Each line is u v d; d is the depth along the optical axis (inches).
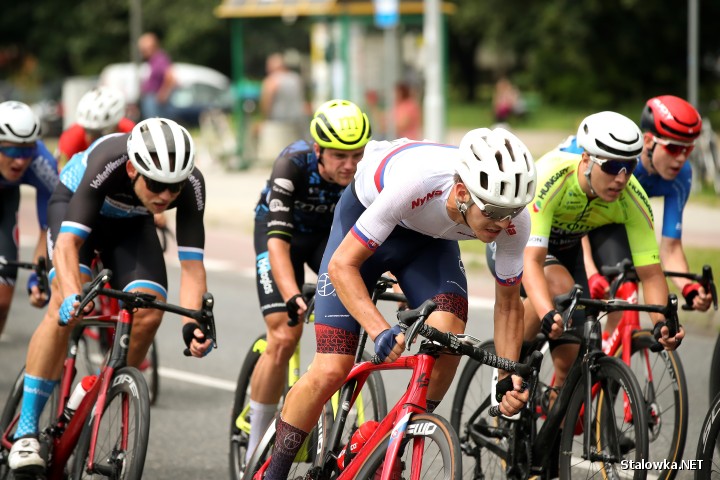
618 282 605.3
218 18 5049.2
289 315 574.2
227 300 1231.5
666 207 695.1
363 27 2278.5
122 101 917.8
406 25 2279.8
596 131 573.9
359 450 493.4
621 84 4148.6
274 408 625.3
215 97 3693.4
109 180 570.9
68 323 544.1
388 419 477.4
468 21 4928.6
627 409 563.5
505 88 4089.6
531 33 4682.6
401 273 517.7
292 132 2425.0
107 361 569.6
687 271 687.7
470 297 1184.2
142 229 613.9
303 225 655.8
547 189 588.4
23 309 1200.2
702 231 1456.7
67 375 607.8
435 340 428.5
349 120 602.9
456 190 450.0
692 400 804.6
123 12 5265.8
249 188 2146.9
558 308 544.1
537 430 621.9
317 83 2358.5
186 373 926.4
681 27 3789.4
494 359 436.8
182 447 727.7
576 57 4092.0
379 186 487.2
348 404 513.0
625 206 601.3
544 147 2866.6
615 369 537.6
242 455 660.1
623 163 573.3
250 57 2425.0
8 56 5782.5
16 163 721.0
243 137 2455.7
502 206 429.1
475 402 649.6
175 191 541.6
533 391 539.2
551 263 637.3
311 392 505.0
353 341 500.7
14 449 565.9
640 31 3914.9
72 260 557.3
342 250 466.9
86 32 5319.9
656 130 653.3
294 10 2298.2
